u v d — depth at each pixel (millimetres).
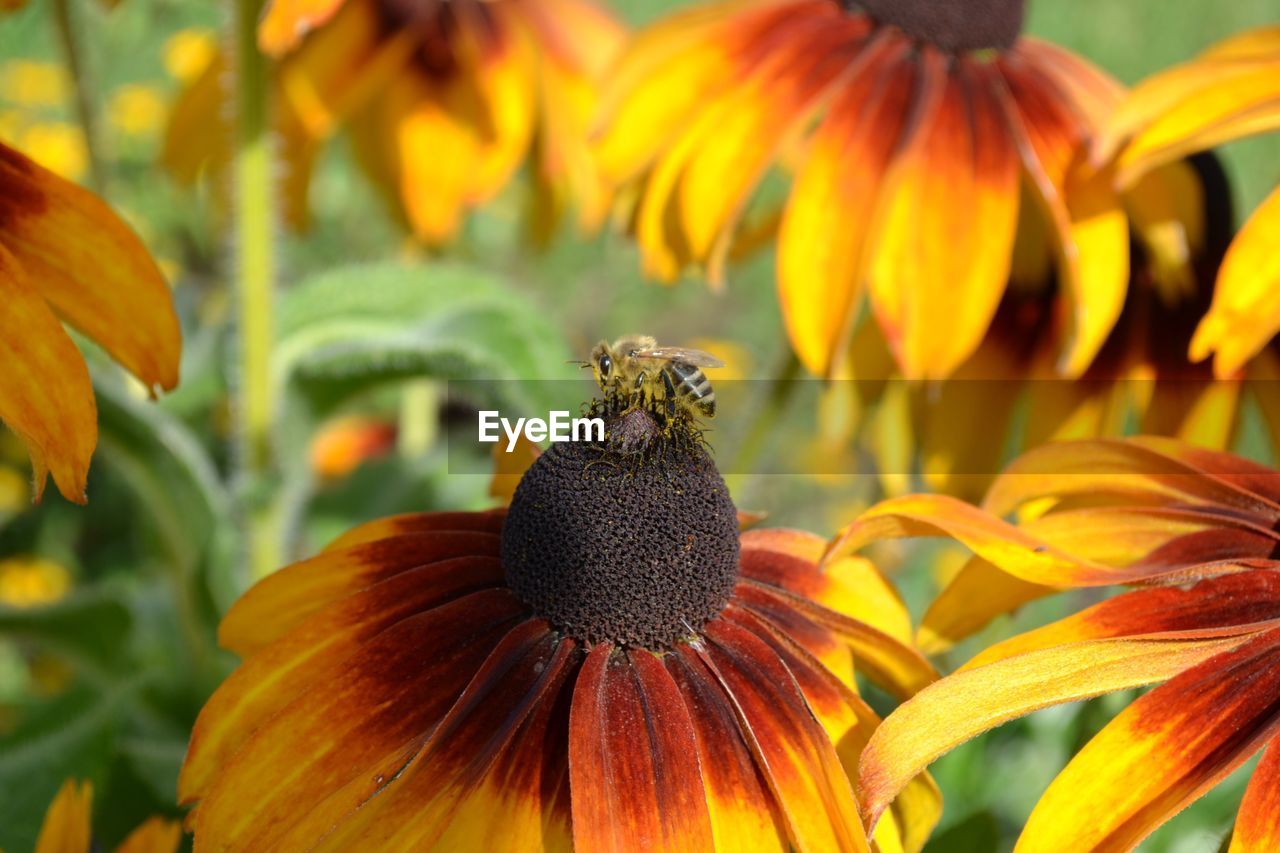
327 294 390
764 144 342
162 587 439
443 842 257
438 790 260
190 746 269
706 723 264
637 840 254
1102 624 268
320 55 423
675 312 852
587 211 453
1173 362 354
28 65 669
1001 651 267
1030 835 253
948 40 350
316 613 274
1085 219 338
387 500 463
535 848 258
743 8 359
